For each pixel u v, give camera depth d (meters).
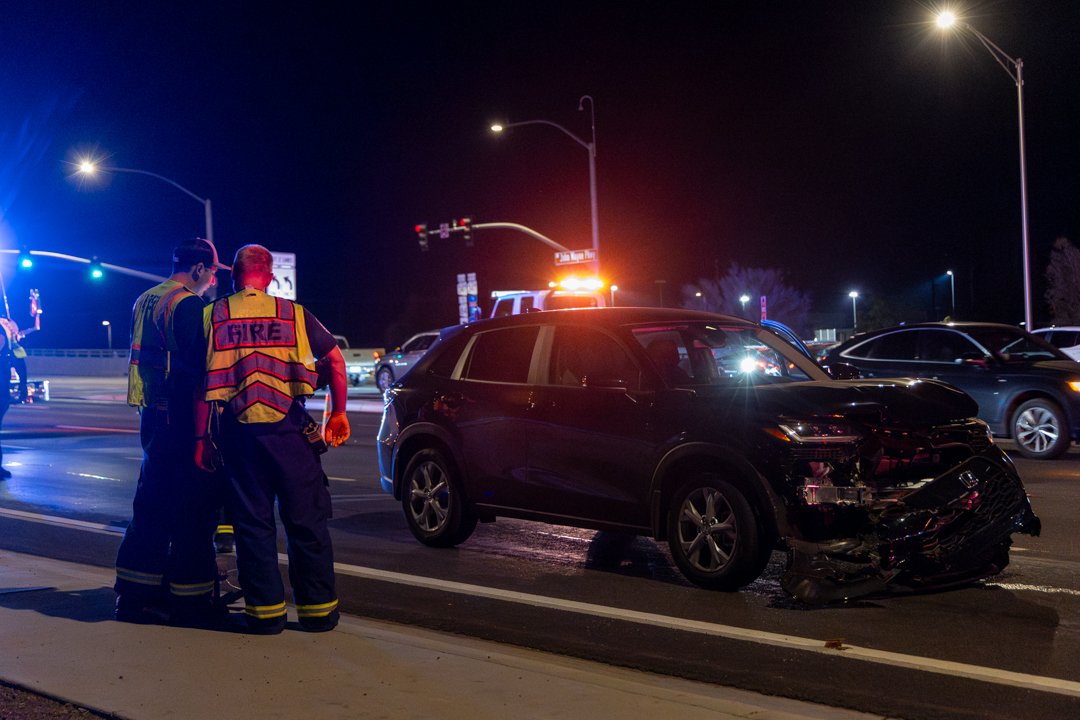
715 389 7.35
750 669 5.59
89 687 4.95
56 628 5.97
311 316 5.95
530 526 9.95
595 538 9.31
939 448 6.77
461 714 4.58
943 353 15.02
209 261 6.42
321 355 5.98
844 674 5.48
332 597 5.97
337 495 12.16
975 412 7.24
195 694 4.84
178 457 6.06
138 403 6.12
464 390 8.70
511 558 8.52
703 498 7.20
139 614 6.16
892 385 7.34
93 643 5.67
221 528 8.07
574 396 7.95
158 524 6.14
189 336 5.98
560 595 7.25
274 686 4.96
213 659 5.39
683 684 5.36
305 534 5.90
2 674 5.14
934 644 5.99
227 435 5.82
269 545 5.88
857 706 5.02
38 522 10.45
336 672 5.18
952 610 6.71
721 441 6.95
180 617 6.16
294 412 5.88
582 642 6.14
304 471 5.87
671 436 7.27
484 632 6.39
